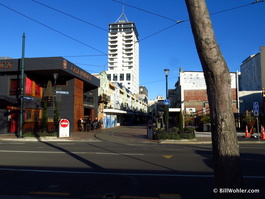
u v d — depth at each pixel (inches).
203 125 1078.4
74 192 202.8
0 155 399.9
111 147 529.3
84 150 469.7
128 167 304.2
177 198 186.4
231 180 107.0
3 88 911.0
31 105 935.0
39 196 191.9
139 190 208.4
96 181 237.5
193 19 115.6
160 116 1089.4
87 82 1198.3
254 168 302.7
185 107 1359.5
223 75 110.8
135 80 5132.9
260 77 1453.0
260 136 781.3
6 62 906.1
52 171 280.4
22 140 706.8
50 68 892.0
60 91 949.8
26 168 296.5
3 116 875.4
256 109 687.1
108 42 5315.0
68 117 1031.0
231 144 108.6
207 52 111.4
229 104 110.7
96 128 1208.2
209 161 348.5
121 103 2014.0
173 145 584.7
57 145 566.9
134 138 773.3
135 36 5423.2
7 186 220.7
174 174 267.0
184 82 1384.1
